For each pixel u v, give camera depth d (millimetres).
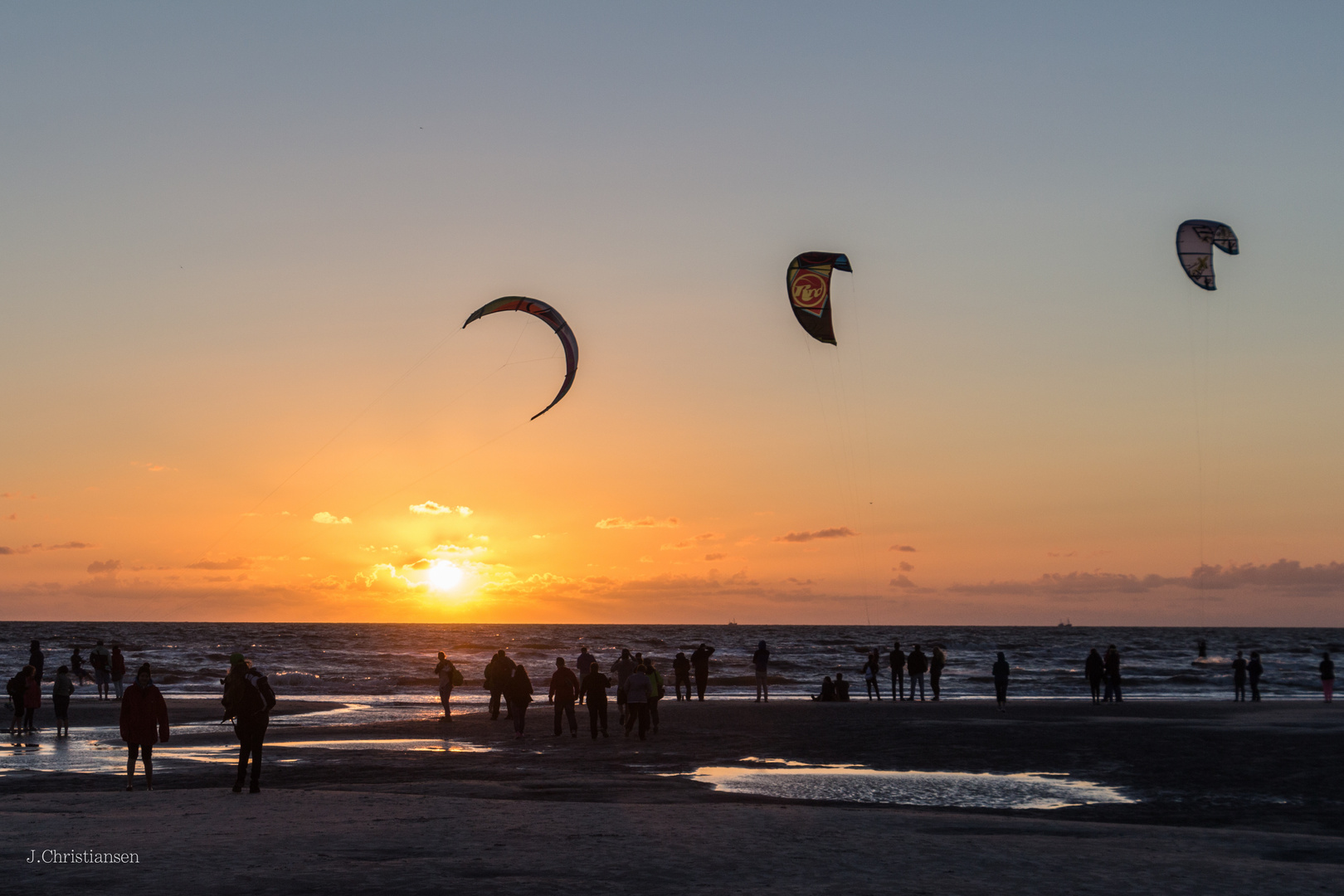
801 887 10211
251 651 114438
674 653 128875
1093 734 27141
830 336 34125
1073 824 14812
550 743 26234
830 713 34156
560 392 35844
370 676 69438
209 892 9602
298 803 15391
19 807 15062
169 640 158875
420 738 27703
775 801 17406
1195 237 37469
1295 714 33531
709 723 30688
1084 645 164875
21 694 28500
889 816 15023
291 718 34594
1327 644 190250
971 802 17516
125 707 17141
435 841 12242
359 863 10953
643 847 12078
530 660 99438
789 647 151875
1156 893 10219
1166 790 18844
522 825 13422
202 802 15477
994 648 154250
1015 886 10406
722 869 11000
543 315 35750
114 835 12477
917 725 29734
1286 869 11453
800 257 34281
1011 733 27422
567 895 9695
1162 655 128125
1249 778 20094
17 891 9594
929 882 10531
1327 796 18188
